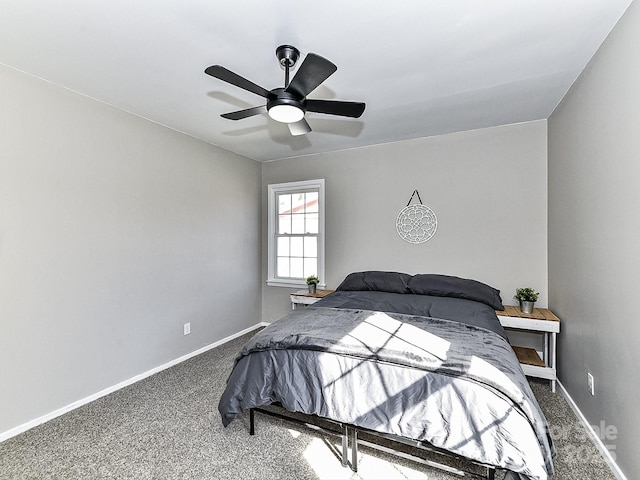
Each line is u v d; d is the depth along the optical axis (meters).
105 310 2.61
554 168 2.81
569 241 2.42
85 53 1.93
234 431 2.11
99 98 2.53
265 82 2.31
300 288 4.35
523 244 3.13
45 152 2.23
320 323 2.23
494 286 3.25
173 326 3.23
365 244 3.90
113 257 2.67
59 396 2.30
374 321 2.26
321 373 1.79
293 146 3.86
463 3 1.54
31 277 2.15
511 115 2.95
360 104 1.93
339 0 1.50
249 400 1.93
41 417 2.20
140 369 2.89
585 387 2.11
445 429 1.49
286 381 1.86
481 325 2.20
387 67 2.12
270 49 1.91
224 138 3.54
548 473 1.36
